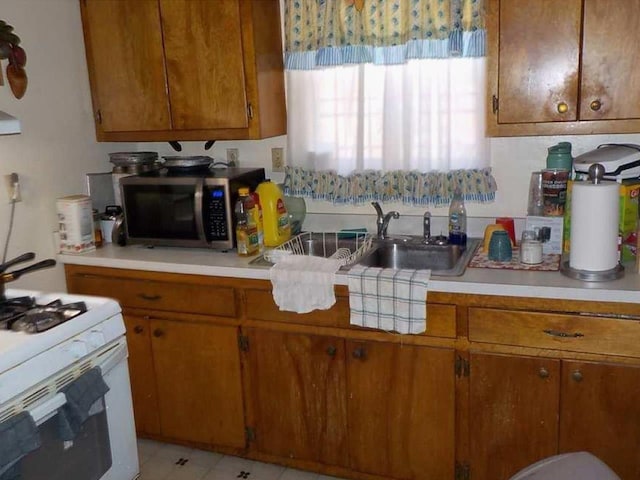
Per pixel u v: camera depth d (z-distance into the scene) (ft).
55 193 8.80
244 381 8.04
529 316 6.50
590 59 6.70
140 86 8.82
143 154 9.37
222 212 8.18
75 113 9.07
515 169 8.16
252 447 8.26
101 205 9.48
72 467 5.73
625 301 6.10
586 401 6.48
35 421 5.11
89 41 9.00
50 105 8.63
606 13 6.55
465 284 6.61
